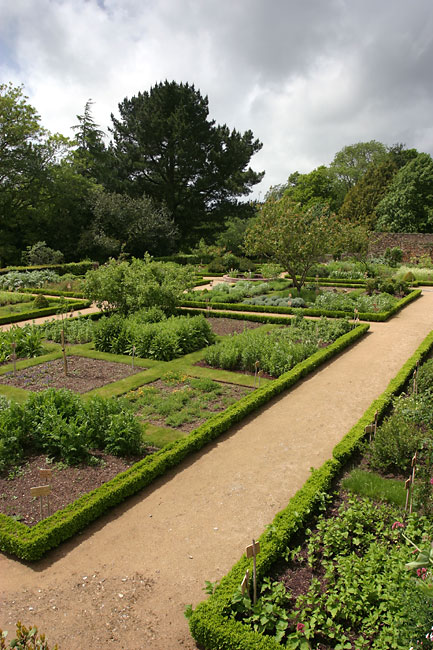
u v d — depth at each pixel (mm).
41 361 11266
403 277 26672
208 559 4672
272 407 8625
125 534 5098
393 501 5383
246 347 10828
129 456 6598
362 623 3711
